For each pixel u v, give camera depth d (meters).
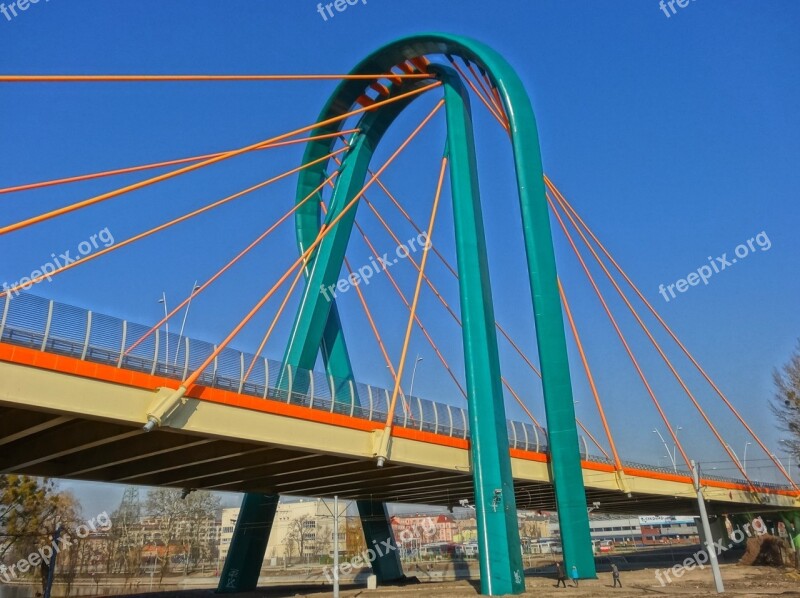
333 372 46.78
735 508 72.81
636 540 136.50
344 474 36.88
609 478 51.22
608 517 140.50
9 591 44.50
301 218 48.88
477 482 34.03
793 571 49.38
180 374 24.84
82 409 21.36
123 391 22.73
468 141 42.84
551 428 39.94
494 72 43.56
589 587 36.22
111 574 73.44
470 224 39.81
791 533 72.25
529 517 158.25
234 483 38.19
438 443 36.34
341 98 48.09
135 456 26.89
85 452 28.22
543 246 41.53
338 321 49.16
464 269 38.53
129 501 84.81
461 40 44.22
